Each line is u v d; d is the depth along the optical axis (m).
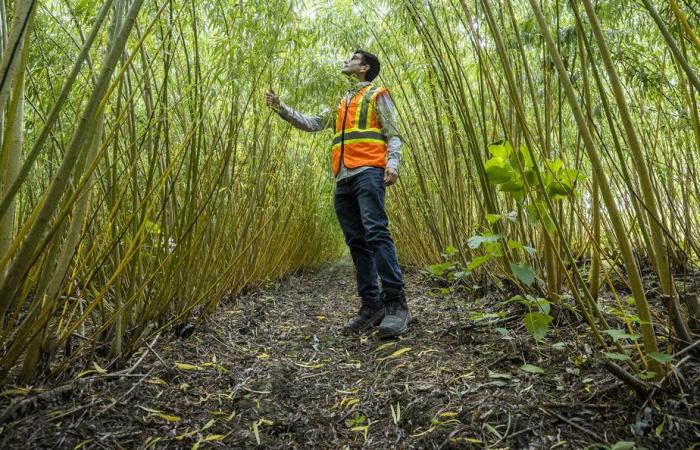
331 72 2.02
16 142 0.79
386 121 1.59
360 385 1.08
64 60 1.14
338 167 1.65
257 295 2.34
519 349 1.10
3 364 0.78
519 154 0.96
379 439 0.82
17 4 0.65
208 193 1.36
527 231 1.63
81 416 0.78
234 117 1.38
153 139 1.17
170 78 1.25
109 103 0.96
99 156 0.75
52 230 0.73
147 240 1.21
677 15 0.72
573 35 1.50
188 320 1.45
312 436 0.84
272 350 1.37
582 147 1.61
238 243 1.74
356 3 2.05
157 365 1.07
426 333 1.42
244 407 0.93
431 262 2.64
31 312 0.79
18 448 0.67
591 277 1.23
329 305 2.29
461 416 0.84
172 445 0.76
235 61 1.20
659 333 1.04
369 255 1.65
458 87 1.33
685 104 1.58
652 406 0.75
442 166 1.89
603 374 0.90
